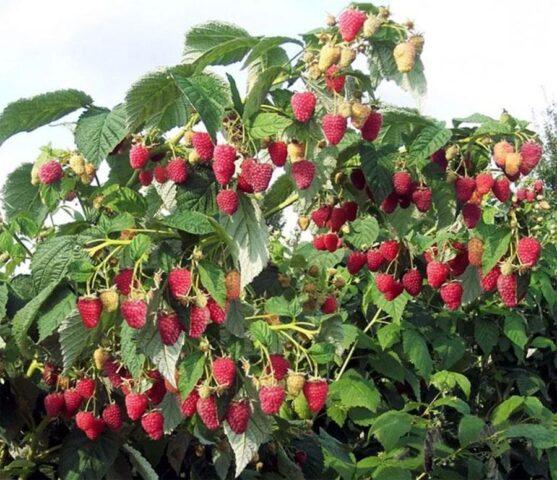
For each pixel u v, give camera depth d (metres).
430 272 1.35
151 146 1.23
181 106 1.23
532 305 2.18
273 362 1.21
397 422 1.58
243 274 1.17
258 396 1.18
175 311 1.12
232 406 1.16
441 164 1.30
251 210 1.19
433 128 1.27
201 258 1.13
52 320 1.15
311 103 1.19
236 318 1.18
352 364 1.86
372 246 1.43
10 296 1.25
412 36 1.23
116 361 1.19
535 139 1.29
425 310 1.94
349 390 1.65
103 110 1.28
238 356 1.18
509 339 2.10
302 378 1.19
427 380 1.74
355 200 1.36
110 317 1.15
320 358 1.21
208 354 1.16
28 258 1.31
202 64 1.22
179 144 1.24
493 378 2.17
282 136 1.22
